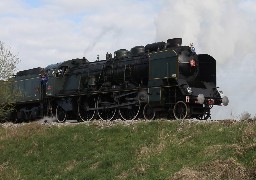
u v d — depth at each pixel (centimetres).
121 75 2131
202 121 1452
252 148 1155
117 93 2098
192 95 1770
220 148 1220
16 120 2942
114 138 1611
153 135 1499
